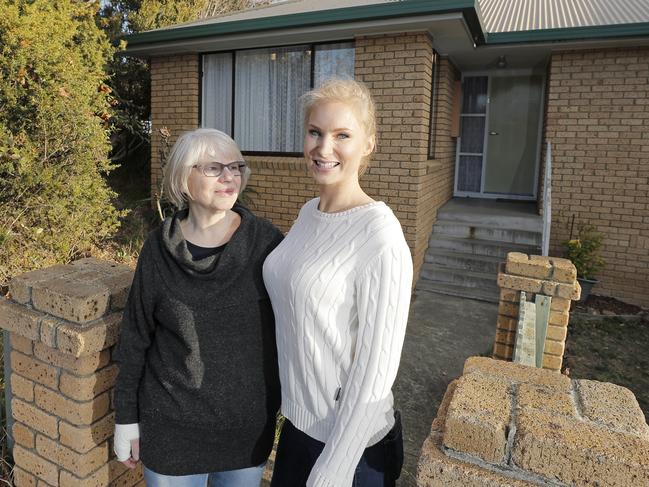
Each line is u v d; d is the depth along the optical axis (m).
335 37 6.18
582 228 6.37
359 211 1.40
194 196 1.54
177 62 7.30
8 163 4.70
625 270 6.43
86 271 1.98
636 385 4.34
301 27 5.87
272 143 7.04
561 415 1.10
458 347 4.92
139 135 8.12
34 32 4.91
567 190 6.60
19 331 1.83
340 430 1.32
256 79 7.00
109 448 1.91
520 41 6.25
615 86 6.21
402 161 6.02
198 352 1.49
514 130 8.82
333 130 1.41
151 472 1.55
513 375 1.32
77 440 1.81
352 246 1.36
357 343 1.33
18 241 4.94
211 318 1.49
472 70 8.66
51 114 4.91
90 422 1.81
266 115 7.01
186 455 1.53
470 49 6.77
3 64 4.76
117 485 1.97
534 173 8.80
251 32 6.15
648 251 6.29
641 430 1.05
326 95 1.42
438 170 7.31
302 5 7.08
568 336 5.28
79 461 1.82
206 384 1.50
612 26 5.68
